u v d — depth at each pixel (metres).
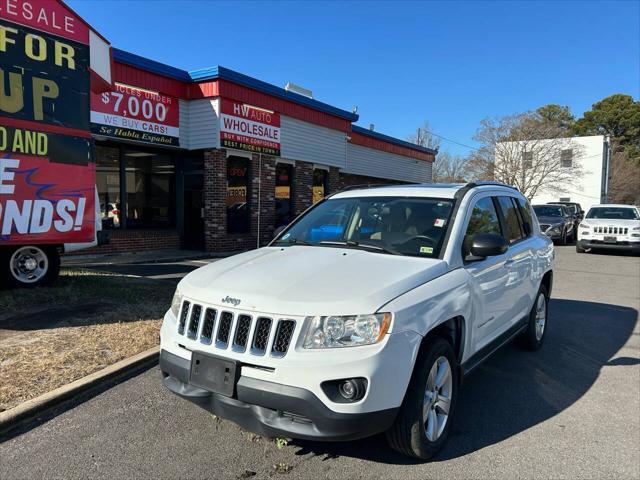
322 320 2.77
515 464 3.22
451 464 3.20
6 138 6.74
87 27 7.65
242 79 13.38
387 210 4.21
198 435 3.49
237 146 13.55
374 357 2.73
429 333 3.27
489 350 4.22
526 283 5.05
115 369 4.46
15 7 6.79
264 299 2.91
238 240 13.99
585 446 3.49
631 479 3.06
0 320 5.74
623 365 5.28
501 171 35.91
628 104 60.59
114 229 12.53
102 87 8.45
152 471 3.04
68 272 8.77
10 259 7.00
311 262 3.50
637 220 16.31
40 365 4.44
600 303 8.52
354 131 20.47
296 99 15.54
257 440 3.43
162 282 8.48
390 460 3.22
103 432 3.52
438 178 49.97
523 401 4.29
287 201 16.11
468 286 3.61
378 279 3.10
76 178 7.48
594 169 43.16
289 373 2.72
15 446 3.31
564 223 20.59
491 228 4.48
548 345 5.98
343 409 2.69
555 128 36.91
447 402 3.39
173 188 14.04
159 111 12.52
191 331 3.17
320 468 3.11
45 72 7.13
